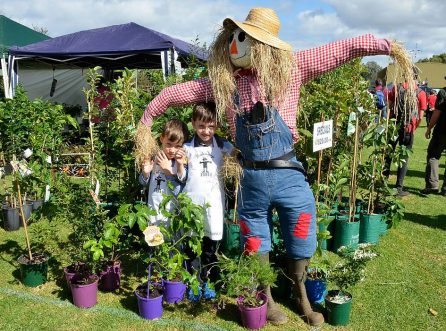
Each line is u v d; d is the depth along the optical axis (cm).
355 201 475
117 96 410
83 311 312
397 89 312
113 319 302
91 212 335
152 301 298
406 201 649
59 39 976
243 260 291
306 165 438
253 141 277
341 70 486
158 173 332
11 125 485
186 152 322
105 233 291
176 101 316
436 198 675
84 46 911
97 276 325
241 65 284
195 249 289
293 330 293
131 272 375
